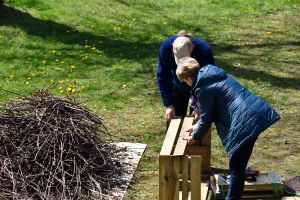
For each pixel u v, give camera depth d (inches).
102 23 817.5
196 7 930.7
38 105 408.5
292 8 930.7
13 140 391.2
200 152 398.0
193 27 829.8
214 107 331.9
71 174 379.2
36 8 850.1
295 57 695.1
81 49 706.8
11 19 788.0
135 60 673.0
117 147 434.9
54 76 611.5
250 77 623.5
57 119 396.5
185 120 377.7
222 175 378.6
